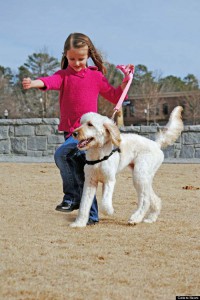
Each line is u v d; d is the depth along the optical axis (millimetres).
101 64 5934
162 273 3797
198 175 11398
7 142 16297
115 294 3322
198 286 3525
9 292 3316
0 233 5027
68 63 5793
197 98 60062
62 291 3355
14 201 7203
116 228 5422
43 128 16109
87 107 5680
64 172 5820
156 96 60500
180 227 5473
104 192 5344
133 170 5770
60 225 5539
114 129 5215
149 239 4887
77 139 5180
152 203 5848
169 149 15961
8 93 55688
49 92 44750
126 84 5723
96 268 3887
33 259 4086
